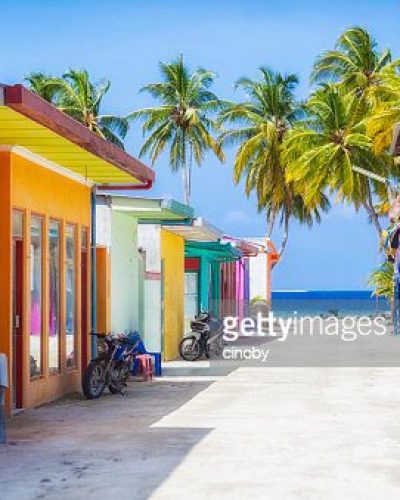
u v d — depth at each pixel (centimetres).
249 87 6625
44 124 1179
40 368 1584
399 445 1139
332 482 925
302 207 6906
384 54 6059
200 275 3375
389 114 4725
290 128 6575
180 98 7069
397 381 1997
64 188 1736
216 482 927
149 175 1861
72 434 1240
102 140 1407
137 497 866
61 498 868
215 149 7094
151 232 2484
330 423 1334
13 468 1009
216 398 1670
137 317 2422
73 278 1802
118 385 1738
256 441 1170
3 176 1427
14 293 1477
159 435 1224
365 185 5703
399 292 2550
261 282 5412
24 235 1498
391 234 2423
